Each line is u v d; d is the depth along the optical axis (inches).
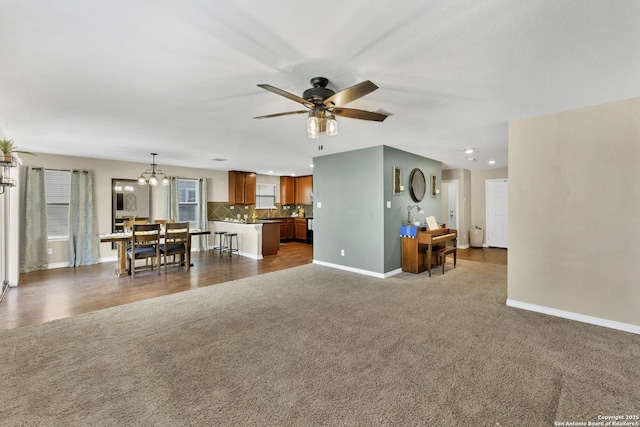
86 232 232.5
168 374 82.4
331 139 170.4
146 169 266.8
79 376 81.3
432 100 107.7
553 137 122.1
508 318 121.1
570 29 64.4
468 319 120.6
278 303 141.5
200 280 185.3
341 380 79.5
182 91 98.6
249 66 81.6
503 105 112.9
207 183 312.5
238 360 89.7
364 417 65.8
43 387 76.4
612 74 86.6
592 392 73.7
